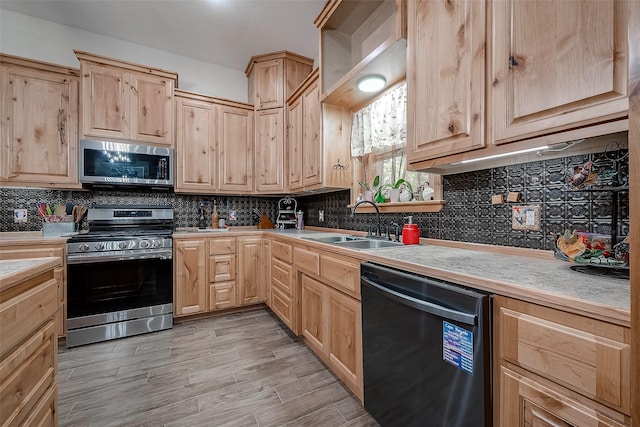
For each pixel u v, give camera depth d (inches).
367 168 96.0
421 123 52.6
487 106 41.1
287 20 98.9
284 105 115.5
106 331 85.9
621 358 21.3
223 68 129.0
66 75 91.9
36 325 32.8
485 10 41.1
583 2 30.6
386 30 79.6
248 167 119.9
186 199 120.3
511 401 28.9
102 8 93.3
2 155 84.4
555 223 44.9
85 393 60.2
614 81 28.5
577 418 23.7
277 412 54.9
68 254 81.8
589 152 40.7
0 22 93.7
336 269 62.0
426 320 38.3
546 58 33.9
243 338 87.5
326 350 67.4
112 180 95.0
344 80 76.9
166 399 58.5
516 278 31.8
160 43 112.6
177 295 97.8
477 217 57.3
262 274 112.0
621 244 34.9
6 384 27.2
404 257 47.2
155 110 101.6
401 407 42.9
